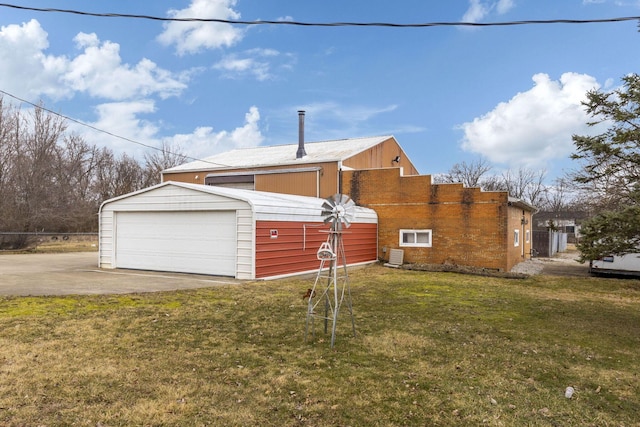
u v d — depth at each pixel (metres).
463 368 5.05
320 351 5.59
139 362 5.00
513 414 3.88
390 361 5.25
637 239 7.57
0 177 26.38
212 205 12.89
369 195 18.89
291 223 13.41
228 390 4.26
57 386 4.24
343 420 3.68
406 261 17.91
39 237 29.77
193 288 10.51
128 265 14.73
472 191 16.70
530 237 23.70
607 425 3.71
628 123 8.27
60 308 7.84
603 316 8.19
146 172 50.19
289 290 10.38
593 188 16.97
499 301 9.64
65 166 31.77
